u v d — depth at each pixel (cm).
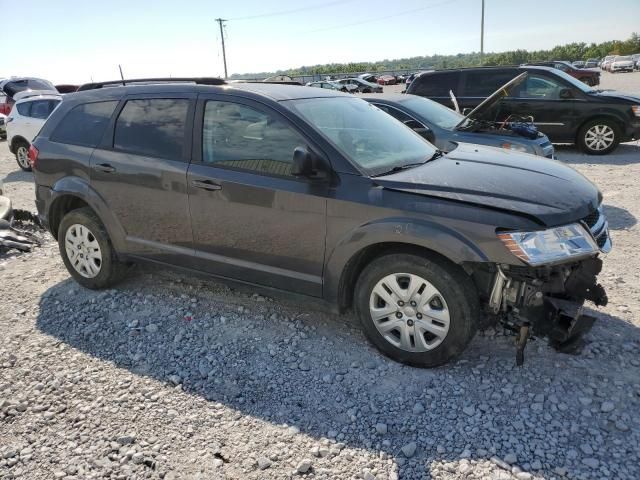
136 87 429
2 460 270
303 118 355
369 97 780
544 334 306
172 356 362
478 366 333
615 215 653
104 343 382
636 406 291
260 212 359
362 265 353
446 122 737
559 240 295
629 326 375
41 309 440
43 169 469
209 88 394
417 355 330
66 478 257
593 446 264
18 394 324
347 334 382
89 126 450
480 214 298
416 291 322
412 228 307
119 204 427
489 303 312
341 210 329
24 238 611
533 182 332
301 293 363
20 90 1789
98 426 294
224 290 461
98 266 460
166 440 281
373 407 301
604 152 1110
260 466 260
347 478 252
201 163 385
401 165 361
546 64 2438
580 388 308
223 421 295
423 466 257
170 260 417
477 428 280
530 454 261
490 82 1126
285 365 347
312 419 294
